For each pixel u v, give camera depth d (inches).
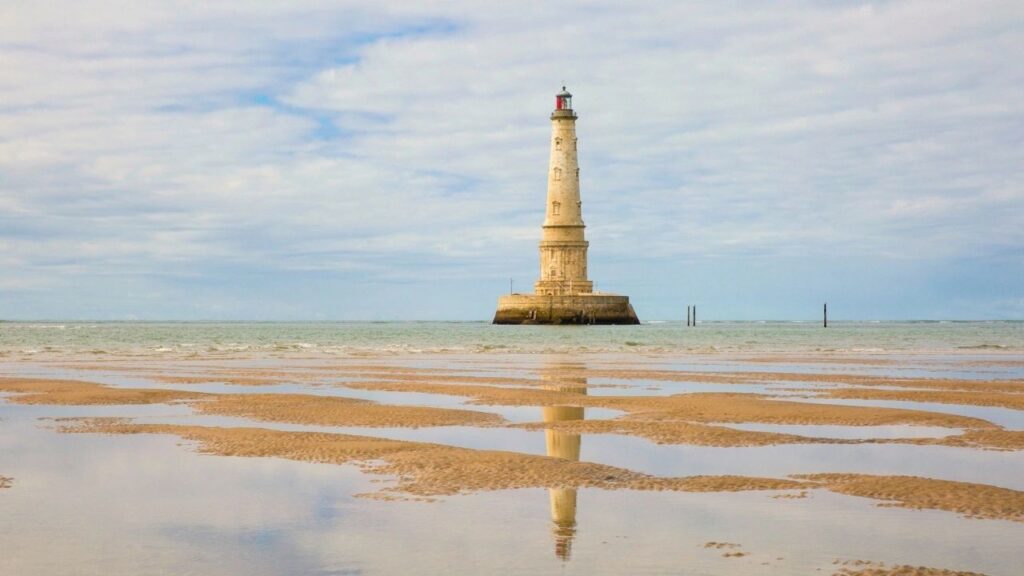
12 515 618.2
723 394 1480.1
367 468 791.7
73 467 798.5
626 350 3284.9
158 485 719.7
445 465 799.7
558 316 5723.4
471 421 1143.0
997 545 547.5
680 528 586.2
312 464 812.0
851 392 1545.3
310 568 502.6
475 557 521.7
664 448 919.0
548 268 5757.9
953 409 1283.2
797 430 1058.7
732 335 4968.0
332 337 4751.5
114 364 2384.4
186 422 1128.2
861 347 3572.8
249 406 1300.4
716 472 780.6
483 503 657.0
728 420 1152.2
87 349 3221.0
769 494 689.0
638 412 1235.2
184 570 499.8
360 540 557.0
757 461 840.3
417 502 659.4
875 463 831.7
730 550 536.1
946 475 771.4
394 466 798.5
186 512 627.2
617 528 585.3
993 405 1337.4
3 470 783.1
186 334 5157.5
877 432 1043.9
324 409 1262.3
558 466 795.4
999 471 790.5
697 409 1259.8
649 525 593.6
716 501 664.4
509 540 556.7
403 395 1489.9
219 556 525.3
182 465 808.9
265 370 2145.7
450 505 650.2
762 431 1048.8
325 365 2351.1
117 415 1202.6
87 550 536.4
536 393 1515.7
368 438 974.4
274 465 807.7
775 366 2313.0
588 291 5807.1
